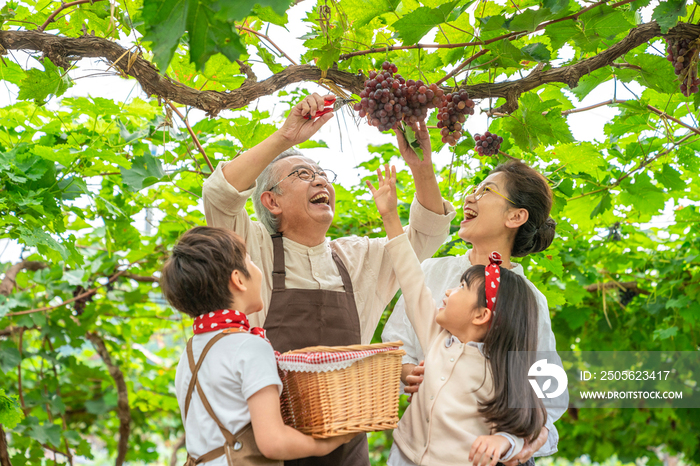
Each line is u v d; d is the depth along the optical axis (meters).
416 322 2.05
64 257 2.50
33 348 5.12
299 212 2.13
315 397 1.58
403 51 2.16
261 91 2.02
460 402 1.83
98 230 3.91
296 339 2.04
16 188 2.39
